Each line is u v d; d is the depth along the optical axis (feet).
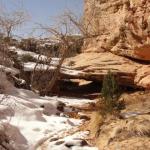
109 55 73.56
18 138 31.78
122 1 70.03
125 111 35.14
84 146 29.91
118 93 35.27
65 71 69.51
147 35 62.59
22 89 46.44
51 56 66.08
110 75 35.96
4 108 35.58
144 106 37.42
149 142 28.22
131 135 29.50
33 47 73.10
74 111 47.06
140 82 65.62
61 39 60.75
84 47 83.20
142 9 63.31
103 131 31.04
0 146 29.25
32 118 36.35
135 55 67.77
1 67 48.08
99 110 34.78
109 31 73.72
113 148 28.32
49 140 31.83
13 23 56.08
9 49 58.80
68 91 72.69
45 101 43.34
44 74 62.44
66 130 34.37
